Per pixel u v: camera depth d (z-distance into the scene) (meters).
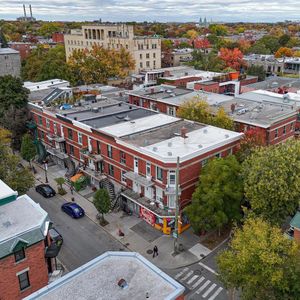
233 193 33.81
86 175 48.91
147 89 71.88
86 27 127.19
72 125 49.41
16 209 28.38
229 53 118.88
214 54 128.75
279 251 23.33
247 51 153.12
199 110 50.50
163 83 87.25
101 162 45.94
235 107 55.06
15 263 24.78
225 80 83.69
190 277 31.31
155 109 63.81
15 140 60.91
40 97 66.31
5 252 23.92
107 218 41.12
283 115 49.38
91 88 76.69
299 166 31.47
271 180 31.39
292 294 22.52
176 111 57.78
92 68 94.00
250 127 47.56
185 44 175.88
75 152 51.06
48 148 56.72
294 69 110.75
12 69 96.56
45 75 93.50
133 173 40.00
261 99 61.47
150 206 38.12
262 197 32.28
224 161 35.56
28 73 100.75
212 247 35.38
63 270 31.97
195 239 36.78
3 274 24.39
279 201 32.16
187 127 45.66
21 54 135.50
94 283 21.00
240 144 40.94
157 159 35.94
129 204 42.44
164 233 37.81
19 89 61.69
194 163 37.06
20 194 38.88
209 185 34.28
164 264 32.97
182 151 37.22
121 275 21.61
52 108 56.50
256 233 23.47
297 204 32.94
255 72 101.25
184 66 118.81
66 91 63.88
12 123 58.91
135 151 38.69
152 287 20.52
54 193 46.84
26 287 25.95
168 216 36.34
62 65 95.69
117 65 97.69
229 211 34.69
